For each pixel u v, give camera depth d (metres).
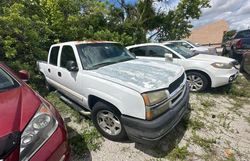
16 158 1.81
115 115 3.19
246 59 7.32
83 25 10.16
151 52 6.42
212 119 4.11
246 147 3.21
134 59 4.52
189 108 4.59
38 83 6.21
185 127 3.75
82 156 3.09
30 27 6.96
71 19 8.95
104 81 3.20
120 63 4.05
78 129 3.79
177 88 3.22
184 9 14.62
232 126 3.84
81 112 4.01
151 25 14.14
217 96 5.37
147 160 2.94
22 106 2.25
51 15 8.84
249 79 7.21
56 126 2.31
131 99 2.80
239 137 3.48
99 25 11.44
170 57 5.62
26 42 6.80
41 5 8.77
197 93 5.59
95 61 3.98
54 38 8.84
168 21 14.40
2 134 1.82
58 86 4.77
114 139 3.35
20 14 7.12
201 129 3.72
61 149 2.21
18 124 1.98
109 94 3.10
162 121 2.74
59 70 4.50
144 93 2.71
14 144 1.83
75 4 9.75
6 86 2.74
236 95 5.46
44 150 2.05
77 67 3.82
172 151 3.11
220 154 3.05
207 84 5.47
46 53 7.05
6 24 6.28
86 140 3.42
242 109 4.59
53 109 2.61
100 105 3.32
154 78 3.12
